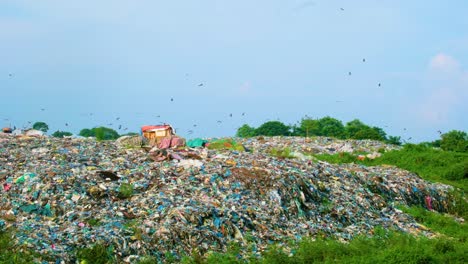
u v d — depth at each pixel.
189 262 19.50
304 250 21.20
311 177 28.56
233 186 25.50
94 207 22.31
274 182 26.25
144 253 19.45
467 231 27.92
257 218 23.45
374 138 64.62
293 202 25.72
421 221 28.95
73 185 23.42
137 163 27.61
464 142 57.41
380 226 26.33
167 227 20.80
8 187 23.20
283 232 23.17
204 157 29.38
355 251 21.53
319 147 49.19
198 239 20.83
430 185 35.34
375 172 34.97
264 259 20.08
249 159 29.41
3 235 18.98
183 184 25.00
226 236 21.69
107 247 19.09
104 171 25.00
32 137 33.53
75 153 28.53
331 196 28.02
